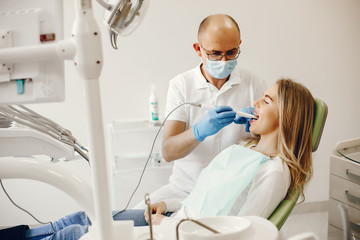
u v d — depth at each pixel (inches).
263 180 54.6
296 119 57.6
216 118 63.2
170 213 67.0
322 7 118.4
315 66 121.1
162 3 109.4
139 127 102.2
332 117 124.6
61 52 26.7
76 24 26.0
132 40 109.9
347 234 24.8
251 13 114.5
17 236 50.1
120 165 102.5
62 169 32.8
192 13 111.4
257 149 62.6
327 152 125.4
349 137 125.9
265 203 53.1
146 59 111.5
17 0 30.3
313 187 125.0
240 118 68.8
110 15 46.7
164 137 77.3
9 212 111.5
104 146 27.4
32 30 29.9
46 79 29.5
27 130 54.9
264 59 117.7
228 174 58.8
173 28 111.3
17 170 31.4
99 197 27.8
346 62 122.7
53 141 56.0
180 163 77.9
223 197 57.2
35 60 27.9
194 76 78.8
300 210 124.1
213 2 112.0
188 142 69.5
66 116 109.7
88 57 25.9
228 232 26.9
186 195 75.7
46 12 30.0
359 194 64.7
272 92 60.8
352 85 124.2
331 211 71.7
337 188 69.6
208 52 69.4
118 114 112.8
